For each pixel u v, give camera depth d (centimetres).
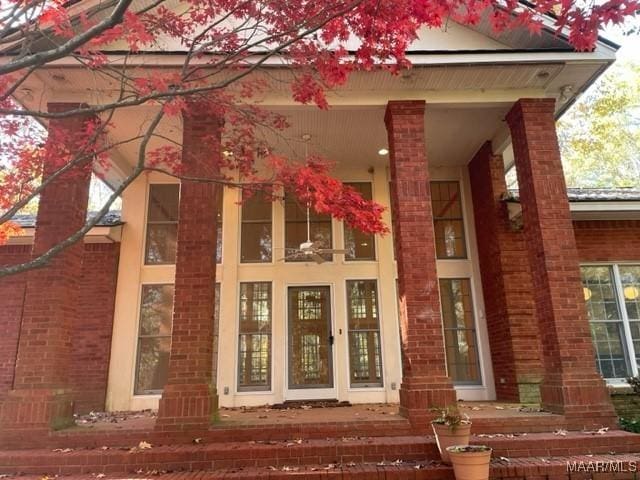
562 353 636
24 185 552
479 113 821
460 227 1030
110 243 954
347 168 1027
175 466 528
